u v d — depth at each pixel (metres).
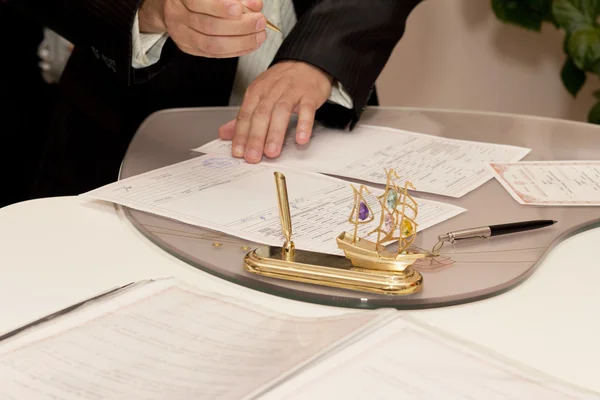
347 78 1.28
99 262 0.79
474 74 2.60
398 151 1.19
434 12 2.58
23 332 0.63
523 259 0.79
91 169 1.54
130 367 0.58
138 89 1.54
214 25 1.04
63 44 1.87
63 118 1.58
